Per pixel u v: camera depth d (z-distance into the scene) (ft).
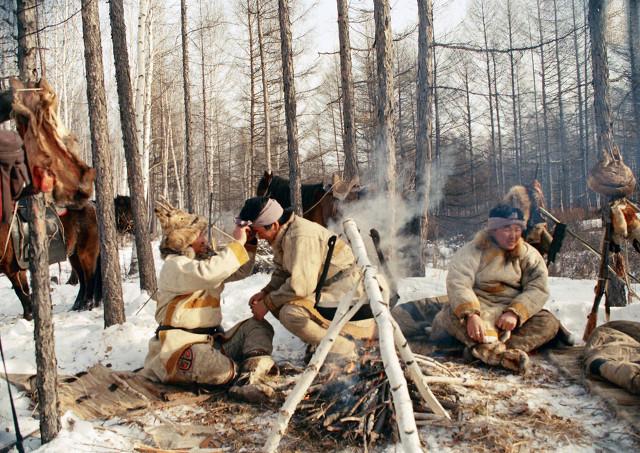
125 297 23.07
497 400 10.93
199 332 12.21
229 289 22.81
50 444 9.37
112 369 13.84
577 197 54.13
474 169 57.00
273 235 12.72
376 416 9.71
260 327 12.91
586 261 34.06
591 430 9.73
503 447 9.16
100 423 10.59
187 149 52.16
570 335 14.06
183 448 9.57
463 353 13.33
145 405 11.21
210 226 16.84
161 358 11.89
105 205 17.12
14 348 15.24
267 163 65.67
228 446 9.64
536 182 15.34
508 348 13.32
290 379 12.10
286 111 29.63
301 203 27.35
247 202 12.44
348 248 13.07
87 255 21.83
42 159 10.02
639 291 25.27
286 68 30.12
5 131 9.76
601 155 20.70
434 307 15.55
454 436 9.55
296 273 12.27
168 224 12.05
